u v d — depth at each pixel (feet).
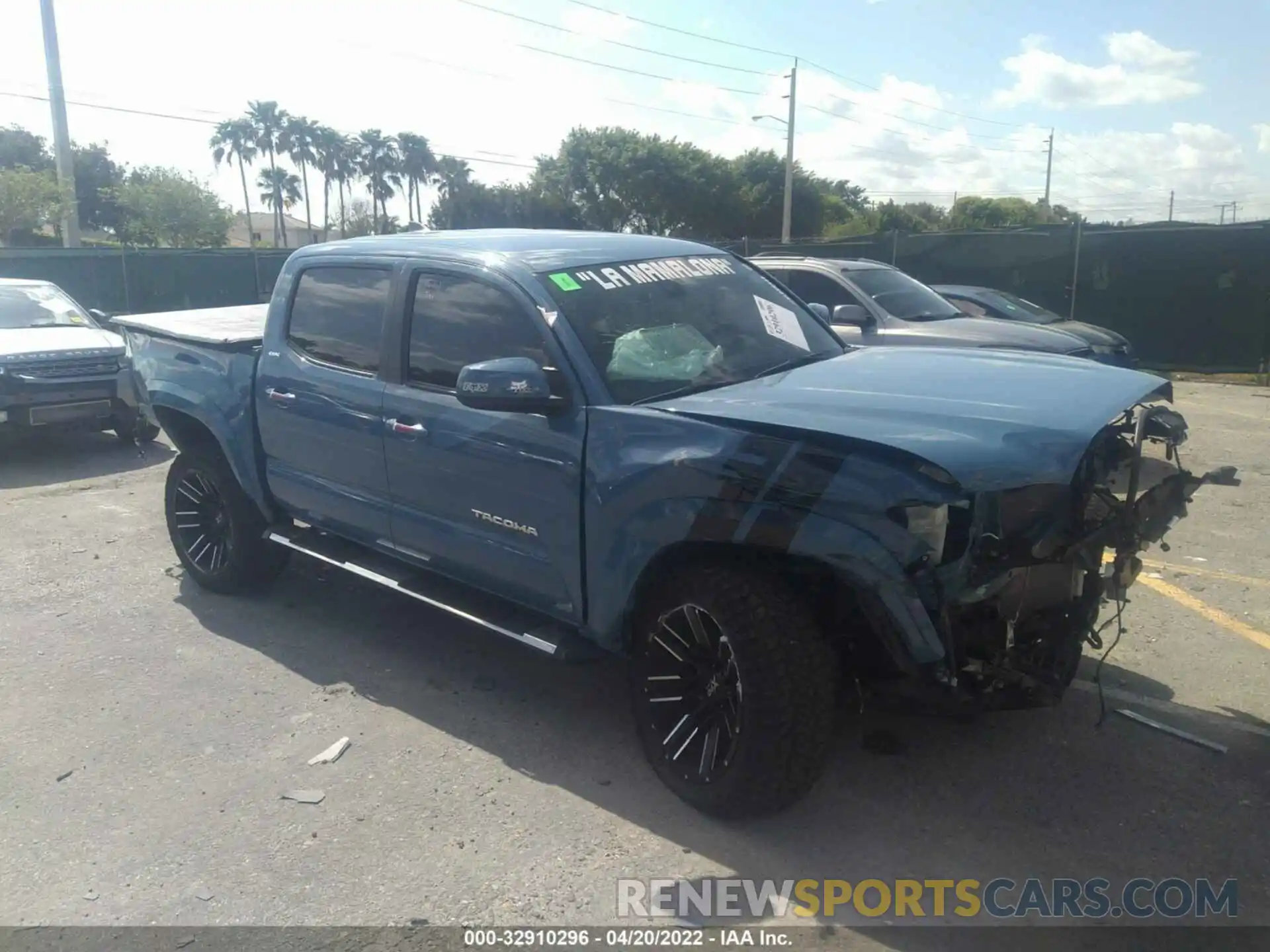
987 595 10.39
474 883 10.97
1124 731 13.87
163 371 19.31
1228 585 19.40
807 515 10.46
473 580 14.46
